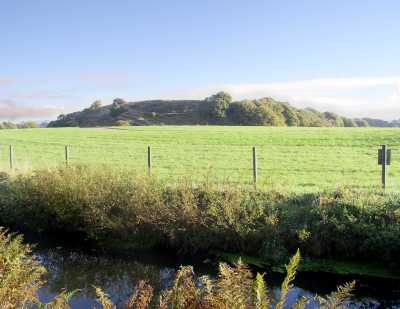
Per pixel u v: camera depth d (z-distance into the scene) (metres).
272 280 8.53
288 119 100.69
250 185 12.35
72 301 7.77
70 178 12.45
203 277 3.87
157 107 119.44
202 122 101.31
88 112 126.69
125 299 7.75
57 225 12.22
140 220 10.72
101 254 10.66
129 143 36.59
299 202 10.56
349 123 107.19
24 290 4.79
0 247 5.49
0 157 28.50
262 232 9.69
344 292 3.44
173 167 21.36
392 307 7.45
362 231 8.96
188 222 10.23
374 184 13.62
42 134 49.97
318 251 9.21
